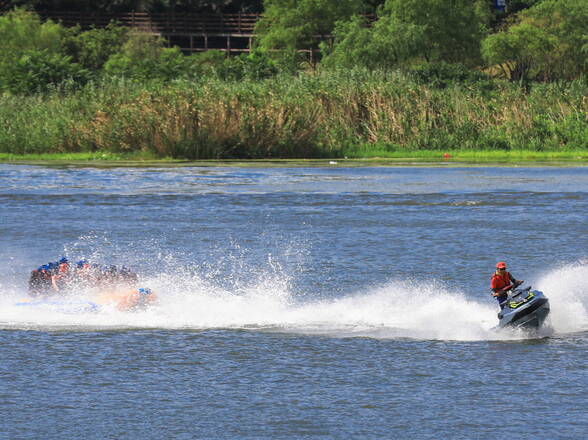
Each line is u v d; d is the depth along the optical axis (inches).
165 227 4023.1
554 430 1491.1
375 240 3604.8
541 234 3727.9
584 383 1738.4
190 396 1684.3
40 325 2213.3
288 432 1496.1
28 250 3403.1
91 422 1545.3
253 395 1688.0
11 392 1706.4
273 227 4010.8
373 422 1539.1
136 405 1632.6
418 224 4062.5
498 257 3191.4
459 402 1636.3
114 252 3373.5
